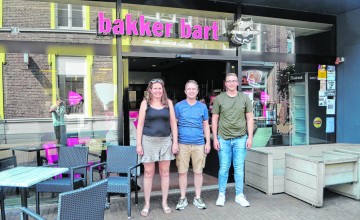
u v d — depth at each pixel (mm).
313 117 6379
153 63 7598
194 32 5328
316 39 6352
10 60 4746
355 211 4215
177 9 5281
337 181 4535
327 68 6414
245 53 5797
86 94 5039
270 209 4297
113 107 5059
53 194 4703
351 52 6195
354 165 4633
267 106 6043
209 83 6621
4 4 4676
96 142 5098
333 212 4180
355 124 6184
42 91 4918
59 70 4930
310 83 6320
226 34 5562
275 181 4914
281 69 6074
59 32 4871
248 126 4527
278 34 6047
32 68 4840
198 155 4359
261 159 5047
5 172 3434
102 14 4898
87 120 5078
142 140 4082
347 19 6227
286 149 5527
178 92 8477
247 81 5855
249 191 5098
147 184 4133
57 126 5027
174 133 4215
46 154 4945
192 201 4629
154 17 5152
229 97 4496
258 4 5711
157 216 4070
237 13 5574
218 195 4895
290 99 6172
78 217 2328
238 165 4531
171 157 4164
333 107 6508
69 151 4477
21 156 4855
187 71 7895
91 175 4246
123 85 4980
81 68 4977
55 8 4840
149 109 4082
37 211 4020
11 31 4715
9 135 4832
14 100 4824
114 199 4711
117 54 4906
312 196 4383
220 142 4543
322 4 5758
